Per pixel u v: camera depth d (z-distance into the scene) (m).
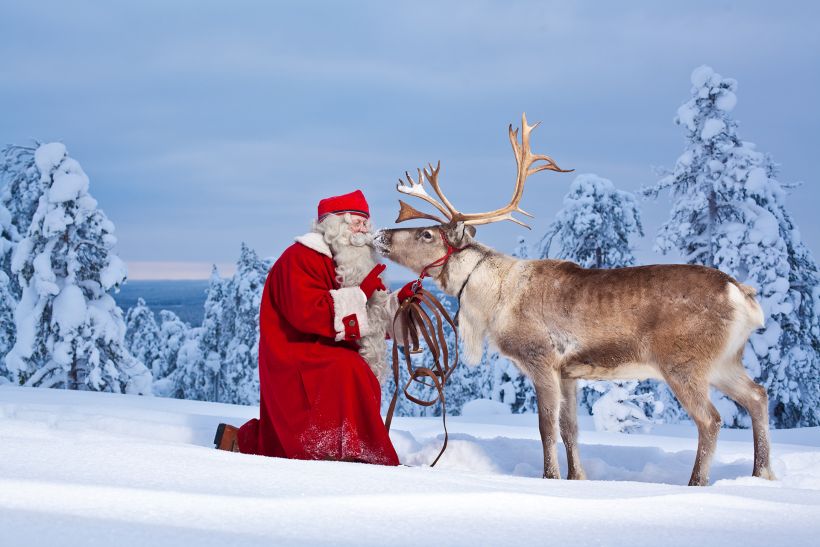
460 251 5.89
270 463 3.32
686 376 5.00
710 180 21.38
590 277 5.41
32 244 21.20
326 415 4.72
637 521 2.47
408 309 5.36
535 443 6.61
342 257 5.09
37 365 22.80
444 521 2.31
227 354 35.75
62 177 21.05
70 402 9.34
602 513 2.57
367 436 4.71
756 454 5.09
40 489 2.29
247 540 1.94
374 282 5.09
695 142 21.97
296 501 2.40
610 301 5.22
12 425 4.25
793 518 2.62
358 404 4.76
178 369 43.59
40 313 21.03
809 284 22.09
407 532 2.15
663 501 2.77
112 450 3.23
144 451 3.30
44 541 1.82
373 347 5.09
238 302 35.31
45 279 20.88
